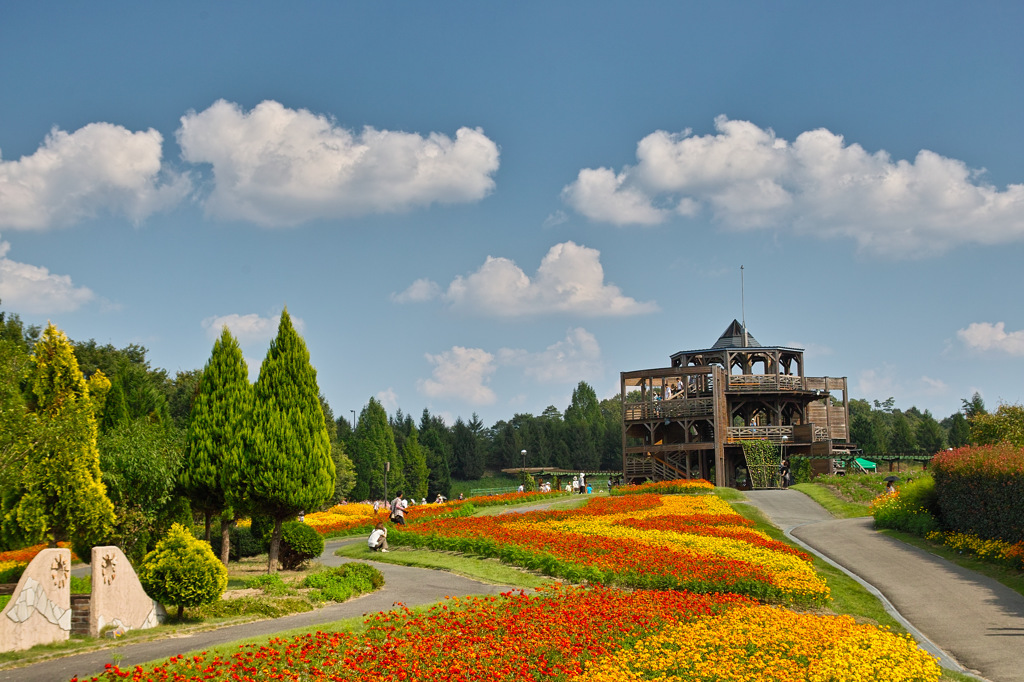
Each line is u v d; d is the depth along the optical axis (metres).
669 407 59.34
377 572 19.03
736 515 30.59
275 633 13.37
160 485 20.59
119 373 27.89
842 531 28.12
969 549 22.69
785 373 62.41
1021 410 37.22
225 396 21.14
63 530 19.16
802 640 12.70
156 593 14.66
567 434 106.94
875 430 83.75
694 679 10.91
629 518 29.83
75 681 9.93
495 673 10.76
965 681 12.22
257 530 26.75
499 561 22.08
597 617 13.77
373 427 79.06
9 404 16.05
